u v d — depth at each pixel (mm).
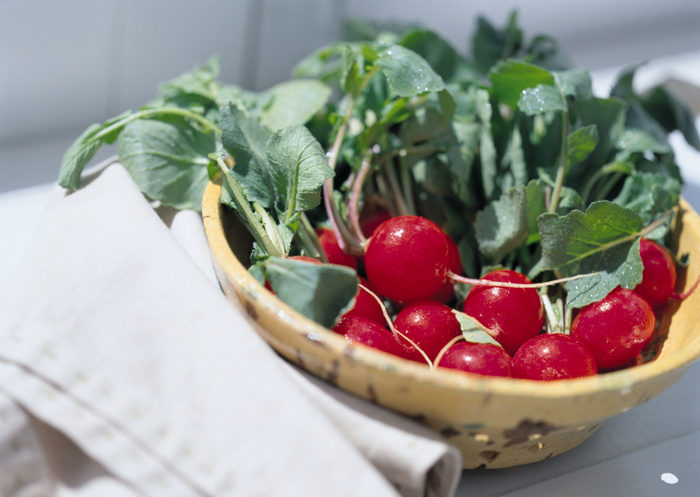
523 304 361
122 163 400
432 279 364
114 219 360
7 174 506
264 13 583
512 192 384
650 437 384
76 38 510
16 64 498
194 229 388
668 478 364
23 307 328
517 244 390
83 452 324
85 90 531
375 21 549
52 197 392
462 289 396
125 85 547
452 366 339
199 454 308
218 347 321
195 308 329
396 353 344
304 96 443
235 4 564
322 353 308
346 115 403
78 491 317
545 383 302
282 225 366
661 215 394
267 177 379
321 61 467
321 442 303
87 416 313
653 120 459
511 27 508
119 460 309
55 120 532
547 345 350
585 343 363
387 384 305
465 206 424
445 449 307
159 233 356
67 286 333
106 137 405
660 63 749
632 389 308
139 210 366
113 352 321
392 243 361
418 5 689
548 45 499
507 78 405
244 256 384
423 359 357
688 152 572
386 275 364
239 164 375
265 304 316
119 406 314
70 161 387
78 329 325
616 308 358
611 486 359
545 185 412
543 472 363
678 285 393
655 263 375
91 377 318
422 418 316
